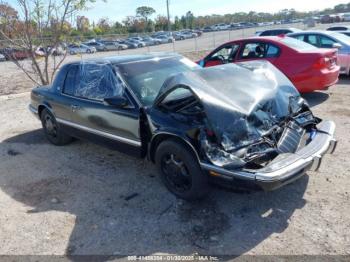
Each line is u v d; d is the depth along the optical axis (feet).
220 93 11.87
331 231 10.41
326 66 23.54
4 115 28.14
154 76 15.28
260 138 11.25
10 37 32.65
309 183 13.23
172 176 12.78
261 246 10.02
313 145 11.66
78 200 13.48
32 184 15.25
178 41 157.89
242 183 10.36
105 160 17.22
